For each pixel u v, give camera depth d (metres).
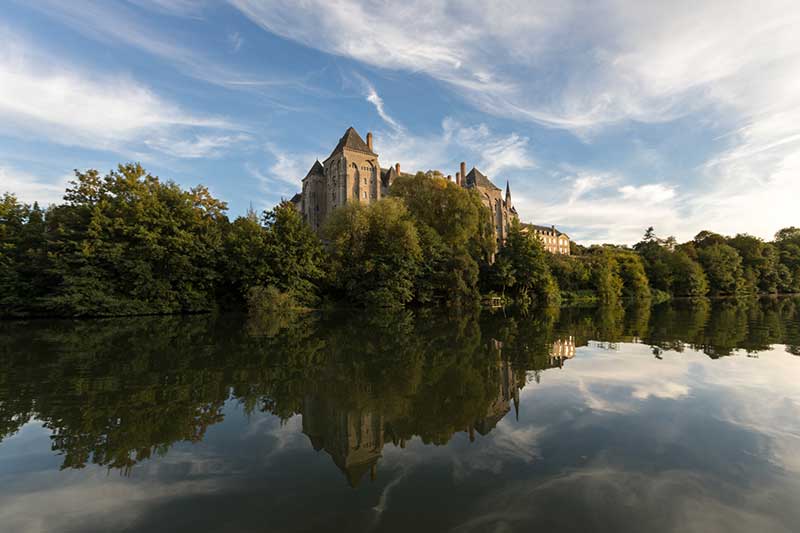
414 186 55.38
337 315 33.88
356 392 9.20
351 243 44.50
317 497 4.55
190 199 39.31
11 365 12.36
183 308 36.66
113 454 5.92
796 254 83.81
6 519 4.15
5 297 31.23
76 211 32.94
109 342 17.48
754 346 14.34
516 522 3.89
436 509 4.21
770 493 4.38
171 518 4.15
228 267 38.59
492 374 10.73
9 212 33.31
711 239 88.88
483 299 51.34
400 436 6.49
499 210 97.31
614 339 16.92
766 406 7.43
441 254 47.47
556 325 23.66
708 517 3.92
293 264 38.56
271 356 13.86
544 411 7.48
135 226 33.12
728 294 75.56
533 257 53.88
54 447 6.18
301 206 92.25
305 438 6.48
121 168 35.19
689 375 9.97
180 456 5.82
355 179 76.31
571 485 4.66
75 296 30.22
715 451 5.52
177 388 9.62
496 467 5.21
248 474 5.20
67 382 10.19
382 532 3.79
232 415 7.67
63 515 4.24
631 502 4.23
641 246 106.19
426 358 13.28
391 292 40.72
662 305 46.75
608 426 6.60
